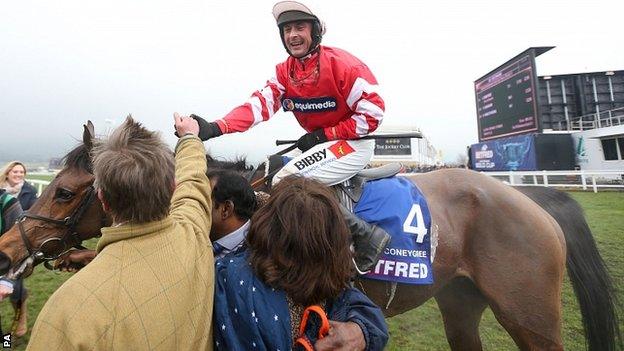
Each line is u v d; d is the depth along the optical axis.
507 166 14.66
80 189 1.58
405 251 1.67
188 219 0.96
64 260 1.65
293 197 0.91
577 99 17.75
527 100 13.67
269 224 0.89
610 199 9.16
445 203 1.96
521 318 1.84
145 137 0.90
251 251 0.93
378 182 1.81
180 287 0.81
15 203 2.63
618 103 17.41
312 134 1.76
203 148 1.26
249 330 0.84
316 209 0.89
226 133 1.62
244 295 0.86
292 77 1.78
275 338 0.82
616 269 4.14
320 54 1.70
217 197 1.24
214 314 0.89
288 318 0.85
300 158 1.72
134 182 0.81
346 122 1.70
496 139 15.45
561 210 2.29
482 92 16.31
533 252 1.85
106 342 0.71
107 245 0.86
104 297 0.74
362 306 0.95
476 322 2.19
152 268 0.80
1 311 3.38
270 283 0.86
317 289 0.86
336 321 0.88
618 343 2.28
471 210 1.95
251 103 1.76
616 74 17.52
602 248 5.02
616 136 12.52
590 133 13.23
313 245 0.85
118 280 0.77
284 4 1.63
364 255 1.52
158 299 0.77
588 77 17.73
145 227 0.85
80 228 1.62
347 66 1.65
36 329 0.72
